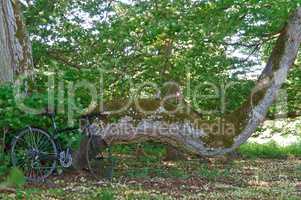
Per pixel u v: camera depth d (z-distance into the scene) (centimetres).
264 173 1299
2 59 1113
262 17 1262
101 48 1523
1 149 973
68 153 995
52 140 981
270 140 2166
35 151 962
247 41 1443
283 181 1136
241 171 1336
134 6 1391
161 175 1153
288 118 1783
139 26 1366
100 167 1051
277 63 1146
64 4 1582
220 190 962
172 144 1084
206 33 1339
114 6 1555
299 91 1633
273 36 1388
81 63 1544
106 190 870
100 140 1041
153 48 1482
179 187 981
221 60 1495
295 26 1147
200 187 994
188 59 1477
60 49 1577
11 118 967
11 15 1142
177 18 1303
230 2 1227
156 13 1326
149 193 884
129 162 1405
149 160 1496
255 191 957
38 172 963
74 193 847
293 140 2214
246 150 1989
